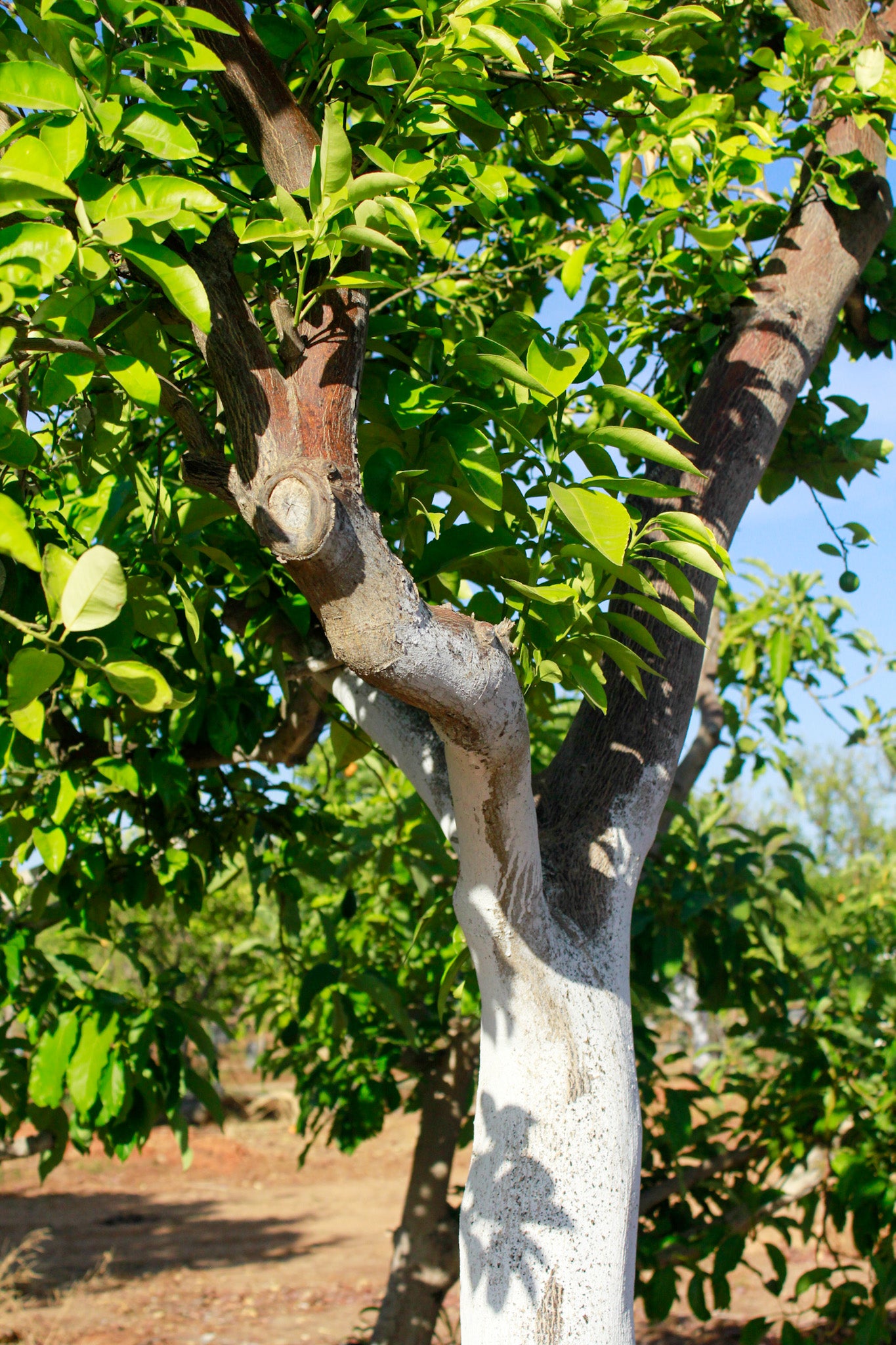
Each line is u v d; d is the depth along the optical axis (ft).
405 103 5.65
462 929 5.83
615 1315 5.35
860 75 8.06
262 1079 17.19
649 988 11.93
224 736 9.52
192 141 4.55
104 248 4.32
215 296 4.88
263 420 4.75
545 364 5.38
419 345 6.75
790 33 8.26
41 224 3.99
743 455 7.49
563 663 5.75
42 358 6.04
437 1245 14.33
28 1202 43.39
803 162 8.57
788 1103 13.43
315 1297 29.19
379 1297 29.14
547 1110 5.52
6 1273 30.27
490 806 5.19
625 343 9.86
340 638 4.55
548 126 7.47
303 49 5.90
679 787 16.74
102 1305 28.12
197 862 10.87
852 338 10.63
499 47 5.24
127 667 4.32
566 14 6.23
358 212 4.96
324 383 4.83
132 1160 52.85
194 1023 9.18
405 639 4.47
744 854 12.63
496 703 4.71
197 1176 49.78
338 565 4.38
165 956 37.99
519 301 11.30
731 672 18.48
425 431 5.99
